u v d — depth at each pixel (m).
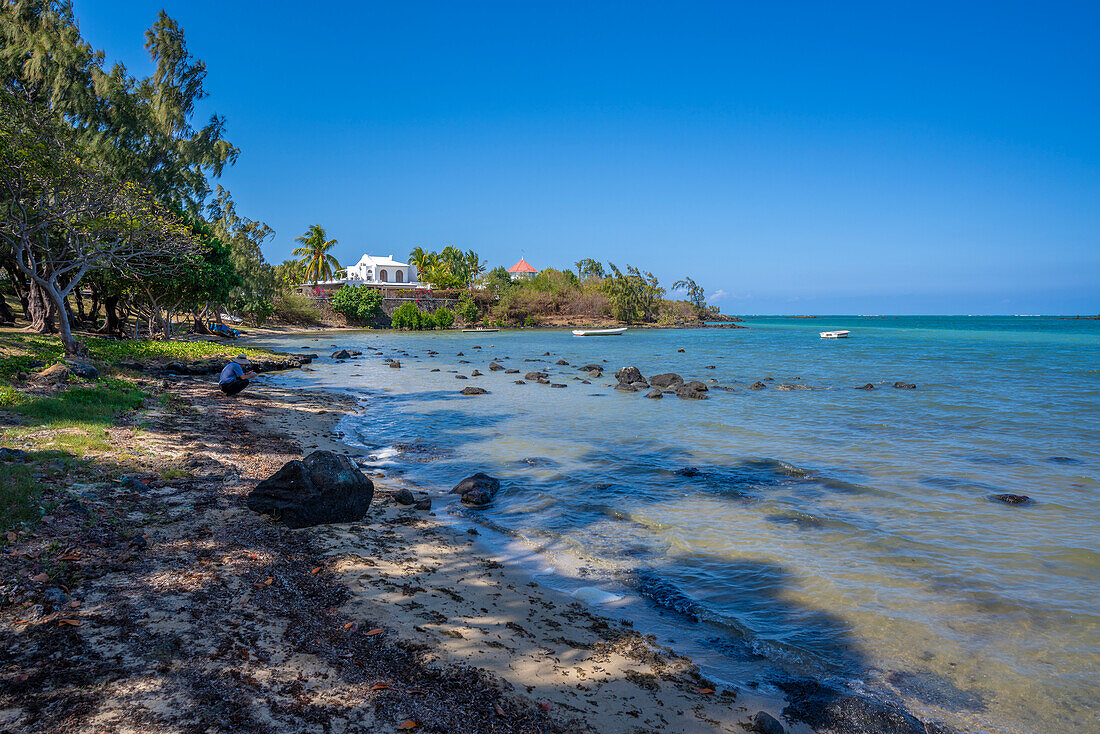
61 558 6.23
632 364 42.91
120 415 14.19
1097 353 53.81
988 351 56.94
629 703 5.11
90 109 29.64
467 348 57.12
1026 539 9.38
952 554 8.78
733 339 80.25
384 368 37.22
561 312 118.25
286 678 4.73
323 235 99.31
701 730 4.82
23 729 3.77
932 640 6.45
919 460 14.62
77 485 8.51
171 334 49.41
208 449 12.38
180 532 7.61
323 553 7.71
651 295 130.88
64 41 28.66
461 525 9.76
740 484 12.43
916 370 38.50
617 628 6.54
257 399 21.56
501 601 6.97
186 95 35.53
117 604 5.55
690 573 8.12
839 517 10.41
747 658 6.08
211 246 41.53
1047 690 5.58
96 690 4.25
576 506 10.92
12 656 4.56
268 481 8.80
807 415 21.20
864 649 6.27
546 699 5.00
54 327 37.44
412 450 15.23
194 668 4.67
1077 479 12.91
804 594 7.51
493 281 118.81
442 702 4.72
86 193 22.64
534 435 17.34
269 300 72.31
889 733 4.94
